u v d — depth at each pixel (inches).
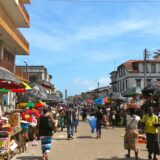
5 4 1205.1
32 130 658.2
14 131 491.2
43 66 3075.8
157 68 2454.5
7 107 1105.4
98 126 797.2
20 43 1342.3
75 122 944.3
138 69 2507.4
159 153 462.3
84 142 700.0
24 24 1478.8
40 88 1273.4
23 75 1572.3
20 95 1193.4
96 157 501.7
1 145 438.3
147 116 469.4
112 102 1701.5
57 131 990.4
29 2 1510.8
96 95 4333.2
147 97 1032.2
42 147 469.4
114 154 530.6
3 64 1167.6
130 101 1165.1
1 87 617.3
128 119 476.1
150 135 463.8
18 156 510.0
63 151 563.2
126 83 2554.1
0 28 1053.8
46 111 474.3
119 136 832.9
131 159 484.7
